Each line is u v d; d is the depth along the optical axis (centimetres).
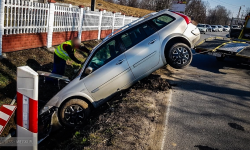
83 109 480
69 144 368
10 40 714
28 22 772
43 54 834
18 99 277
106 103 534
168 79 684
